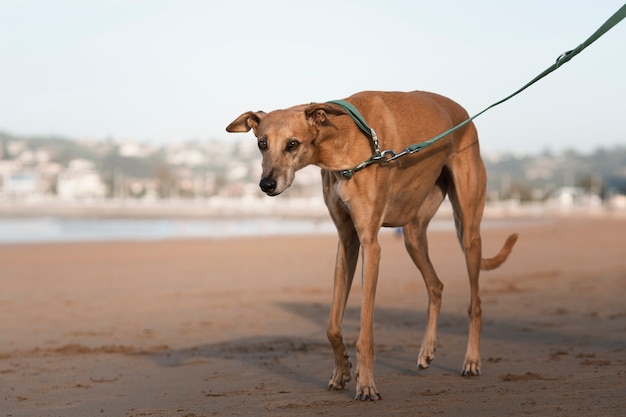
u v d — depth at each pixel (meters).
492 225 62.00
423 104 6.75
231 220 84.81
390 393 6.09
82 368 7.61
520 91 6.37
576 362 7.17
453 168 7.11
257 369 7.35
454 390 6.13
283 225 68.31
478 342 6.88
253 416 5.43
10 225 65.38
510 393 5.90
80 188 197.38
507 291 13.91
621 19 5.71
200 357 8.15
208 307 12.62
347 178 6.04
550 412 5.21
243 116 6.12
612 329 9.20
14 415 5.69
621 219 72.38
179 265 21.34
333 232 50.94
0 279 17.52
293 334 9.80
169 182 192.75
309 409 5.60
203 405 5.84
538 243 30.52
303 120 5.84
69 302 13.38
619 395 5.65
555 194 165.62
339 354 6.25
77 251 27.78
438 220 80.38
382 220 6.19
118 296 14.21
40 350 8.73
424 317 11.00
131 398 6.18
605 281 15.11
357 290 14.89
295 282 16.53
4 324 10.90
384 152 6.05
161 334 9.95
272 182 5.71
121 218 89.62
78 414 5.68
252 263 21.98
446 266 19.83
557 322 9.95
